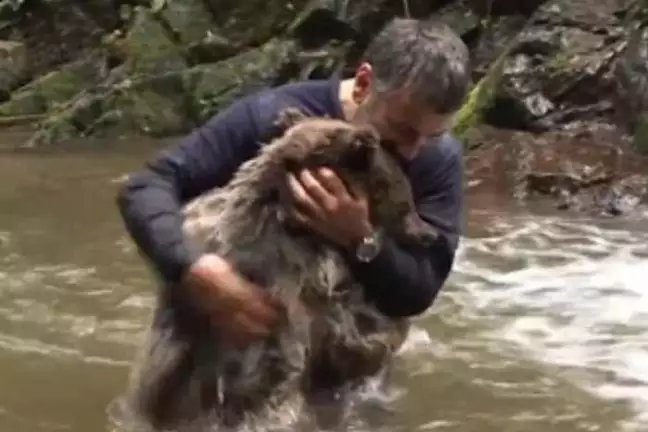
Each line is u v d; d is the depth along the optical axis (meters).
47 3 14.89
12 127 13.25
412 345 4.65
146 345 3.81
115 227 7.19
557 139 9.10
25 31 15.05
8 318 5.07
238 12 13.31
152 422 3.76
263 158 3.55
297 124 3.59
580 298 5.44
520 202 7.73
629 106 9.27
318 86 3.84
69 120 12.35
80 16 14.77
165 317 3.73
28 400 4.00
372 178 3.54
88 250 6.50
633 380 4.28
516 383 4.23
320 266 3.58
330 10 12.75
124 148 11.48
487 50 11.84
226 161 3.76
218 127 3.78
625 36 10.02
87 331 4.88
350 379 3.89
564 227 7.00
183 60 13.03
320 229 3.54
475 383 4.21
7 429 3.72
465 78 3.53
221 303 3.50
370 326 3.81
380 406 3.90
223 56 13.16
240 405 3.67
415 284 3.73
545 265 6.08
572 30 10.23
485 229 6.93
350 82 3.87
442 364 4.43
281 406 3.66
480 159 8.65
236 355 3.62
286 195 3.53
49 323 5.00
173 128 12.42
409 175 3.85
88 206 8.01
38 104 13.63
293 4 13.30
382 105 3.57
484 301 5.39
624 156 8.48
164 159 3.73
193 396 3.70
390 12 12.73
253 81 12.52
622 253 6.33
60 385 4.17
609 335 4.88
